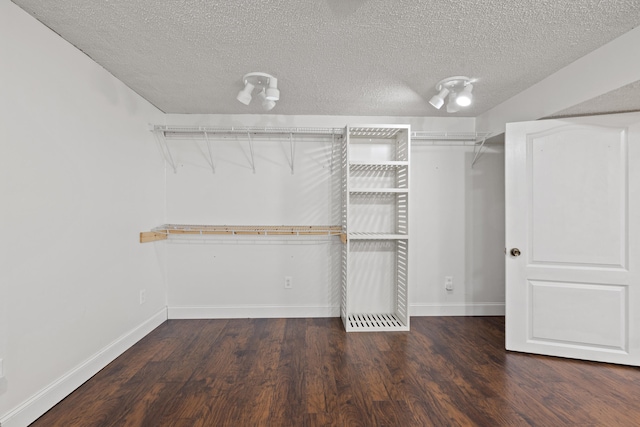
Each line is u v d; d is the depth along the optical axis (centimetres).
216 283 346
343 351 265
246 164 346
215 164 345
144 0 159
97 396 200
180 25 182
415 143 353
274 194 348
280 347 272
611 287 245
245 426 174
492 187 354
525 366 241
